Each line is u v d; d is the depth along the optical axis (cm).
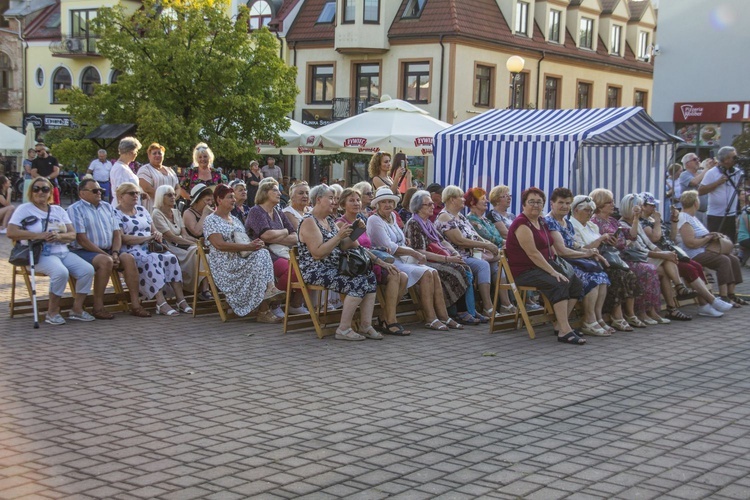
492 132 1346
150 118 2641
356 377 714
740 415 618
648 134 1354
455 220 1039
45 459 500
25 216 909
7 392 642
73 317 941
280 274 957
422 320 1000
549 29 4134
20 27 4762
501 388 686
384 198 968
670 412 624
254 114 2814
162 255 998
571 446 541
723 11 2386
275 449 525
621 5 4553
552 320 945
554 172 1265
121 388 660
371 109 1980
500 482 475
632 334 947
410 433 562
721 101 2408
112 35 2791
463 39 3662
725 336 938
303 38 4028
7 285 1237
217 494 450
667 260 1046
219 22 2809
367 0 3781
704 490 467
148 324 933
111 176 1167
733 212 1560
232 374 714
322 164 3991
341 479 475
